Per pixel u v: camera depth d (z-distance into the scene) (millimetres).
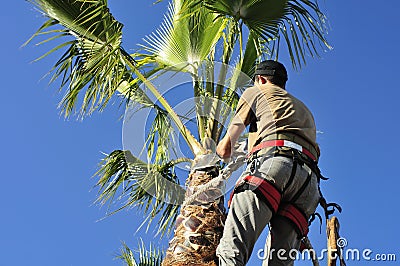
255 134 4559
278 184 4250
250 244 4125
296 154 4355
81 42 8047
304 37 7676
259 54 7695
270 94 4594
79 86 7859
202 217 6227
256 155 4387
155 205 8461
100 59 7789
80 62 8094
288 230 4293
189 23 7961
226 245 4117
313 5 7645
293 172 4301
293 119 4496
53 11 7824
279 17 7613
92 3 7891
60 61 7977
